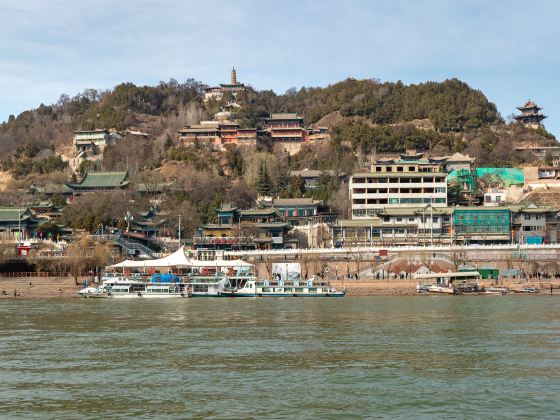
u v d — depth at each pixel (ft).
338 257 548.31
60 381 192.34
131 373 201.87
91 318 332.39
